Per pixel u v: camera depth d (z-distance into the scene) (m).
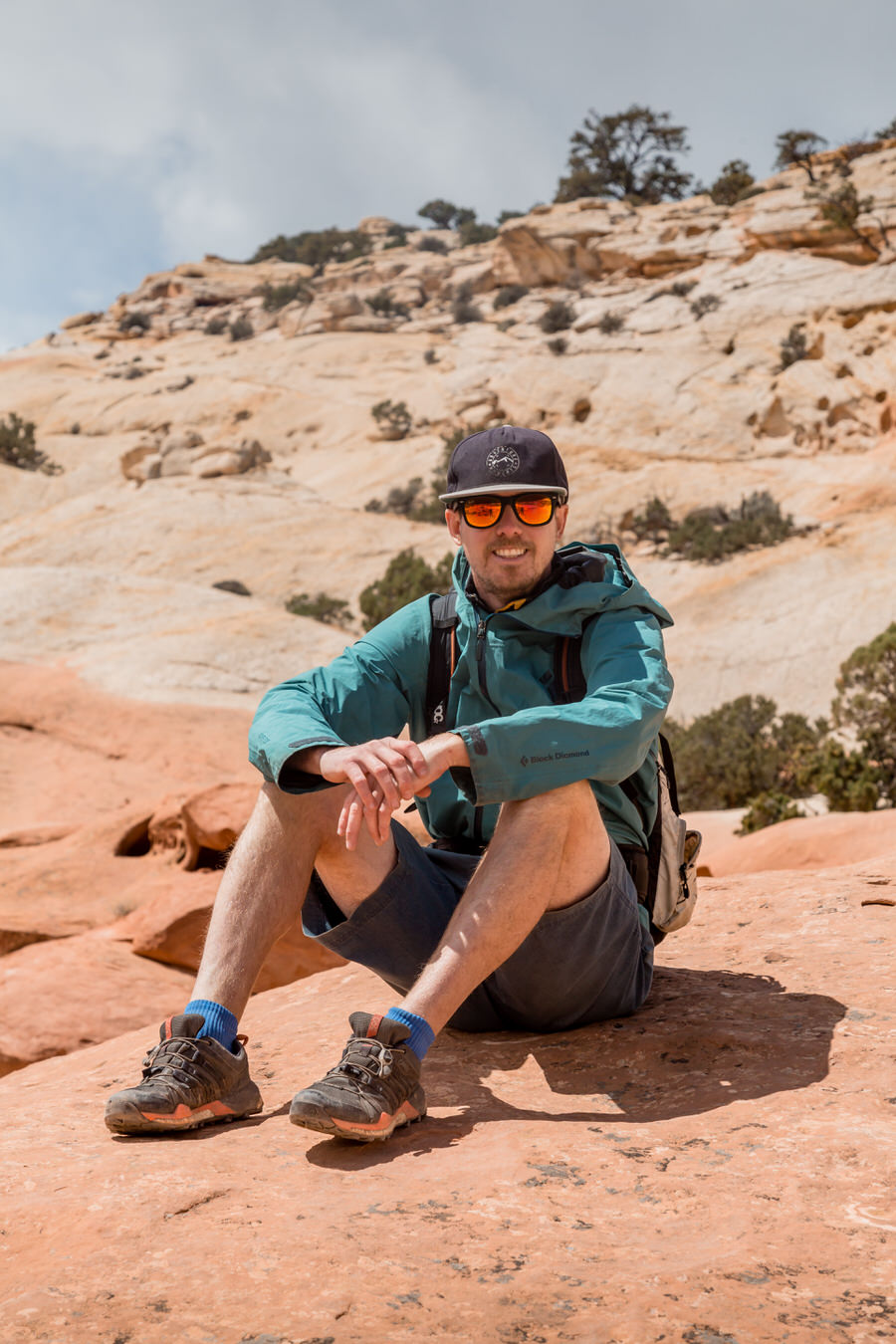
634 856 2.37
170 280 105.50
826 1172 1.56
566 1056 2.23
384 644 2.34
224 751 25.06
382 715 2.33
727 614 37.97
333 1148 1.79
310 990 3.36
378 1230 1.42
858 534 40.91
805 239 67.50
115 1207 1.51
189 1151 1.77
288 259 119.62
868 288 59.97
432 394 69.00
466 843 2.42
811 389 55.44
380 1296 1.23
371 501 58.41
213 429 71.69
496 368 69.00
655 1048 2.20
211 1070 1.92
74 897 9.98
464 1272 1.29
